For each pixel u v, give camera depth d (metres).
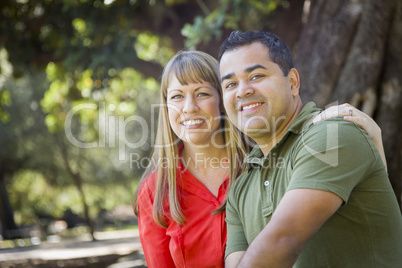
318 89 5.16
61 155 22.52
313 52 5.30
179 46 9.92
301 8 8.52
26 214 27.00
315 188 1.75
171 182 2.78
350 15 5.20
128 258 11.73
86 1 8.90
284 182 1.99
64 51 9.45
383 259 1.86
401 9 5.14
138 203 2.96
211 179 2.82
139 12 9.37
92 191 25.52
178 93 2.74
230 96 2.09
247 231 2.16
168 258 2.84
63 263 11.45
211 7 8.88
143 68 9.98
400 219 1.94
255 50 2.04
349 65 5.15
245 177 2.26
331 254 1.87
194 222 2.71
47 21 9.52
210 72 2.74
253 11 8.58
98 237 22.42
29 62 10.07
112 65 9.06
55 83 11.94
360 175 1.81
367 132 1.93
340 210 1.86
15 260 11.80
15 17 9.73
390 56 5.15
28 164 22.64
